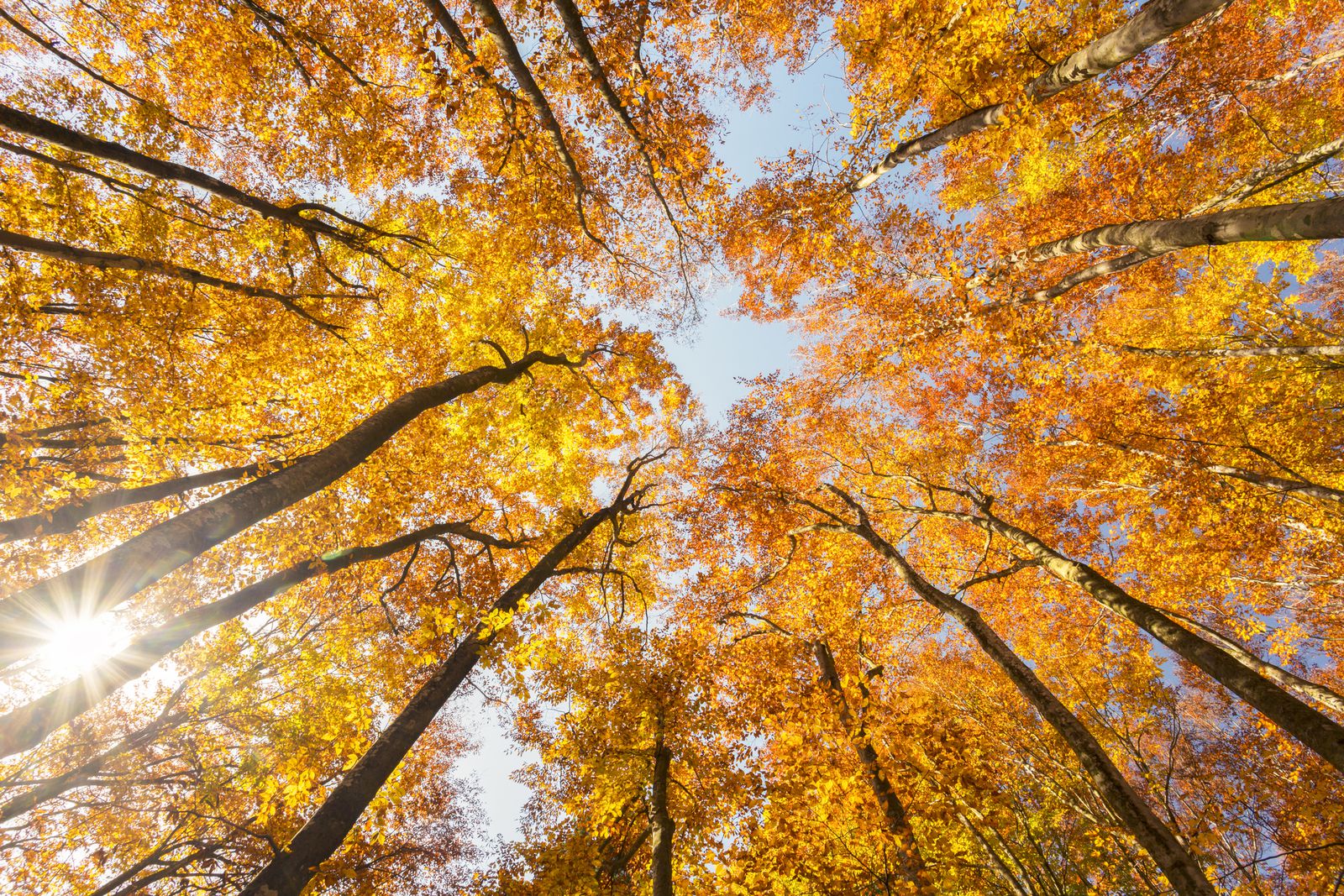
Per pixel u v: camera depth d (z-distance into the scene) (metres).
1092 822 9.54
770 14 11.07
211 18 8.24
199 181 7.02
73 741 9.92
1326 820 10.15
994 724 12.79
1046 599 14.55
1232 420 12.32
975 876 10.42
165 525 4.31
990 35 8.34
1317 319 13.10
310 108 9.24
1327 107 10.91
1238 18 10.23
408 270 11.16
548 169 10.15
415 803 14.58
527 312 13.22
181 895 10.09
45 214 7.30
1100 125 10.72
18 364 7.72
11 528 6.02
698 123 10.52
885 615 12.60
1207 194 11.27
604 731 9.81
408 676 10.77
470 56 7.75
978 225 13.63
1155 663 12.08
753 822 9.62
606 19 8.30
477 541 12.48
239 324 9.50
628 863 10.67
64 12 8.23
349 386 10.50
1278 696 4.99
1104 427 13.36
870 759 9.98
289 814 11.12
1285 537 12.43
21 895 9.06
